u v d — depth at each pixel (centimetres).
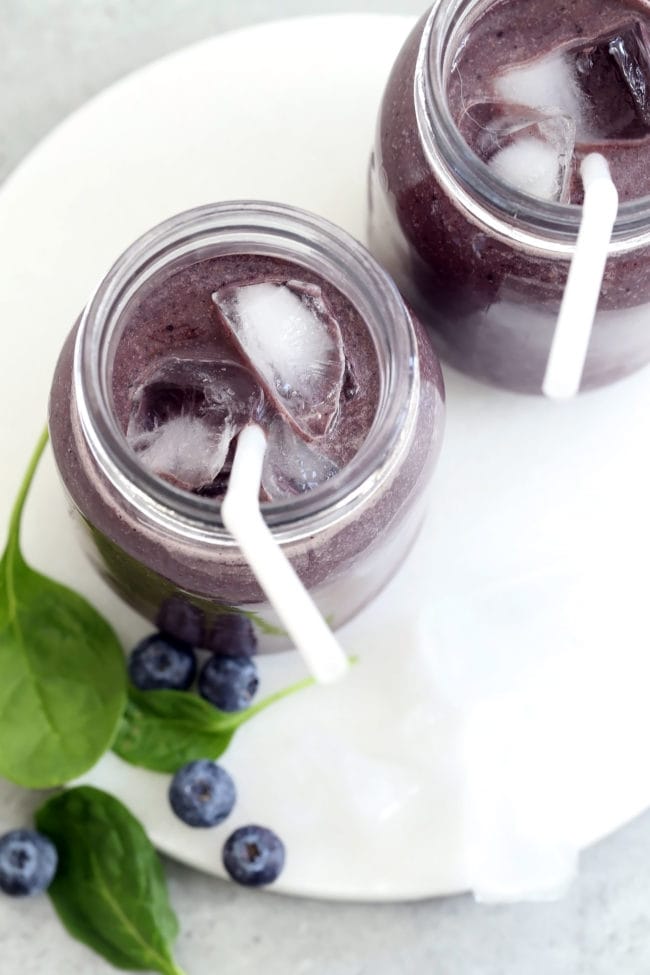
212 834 56
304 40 60
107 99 60
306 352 50
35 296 59
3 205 59
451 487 58
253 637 55
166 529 49
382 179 54
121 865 56
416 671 57
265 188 60
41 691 56
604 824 57
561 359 48
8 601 57
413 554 58
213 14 65
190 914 59
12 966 59
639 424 59
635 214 50
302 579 50
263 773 57
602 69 54
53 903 57
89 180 60
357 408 51
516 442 59
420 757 57
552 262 52
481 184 51
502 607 58
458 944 60
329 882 56
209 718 56
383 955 59
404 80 53
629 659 58
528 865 56
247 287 51
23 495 57
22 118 65
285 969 59
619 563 58
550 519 58
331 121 60
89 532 52
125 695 56
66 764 56
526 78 53
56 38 65
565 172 52
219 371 50
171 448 50
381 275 49
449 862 56
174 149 60
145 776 57
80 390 48
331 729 57
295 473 50
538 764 57
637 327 54
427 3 65
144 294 51
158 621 56
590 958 60
